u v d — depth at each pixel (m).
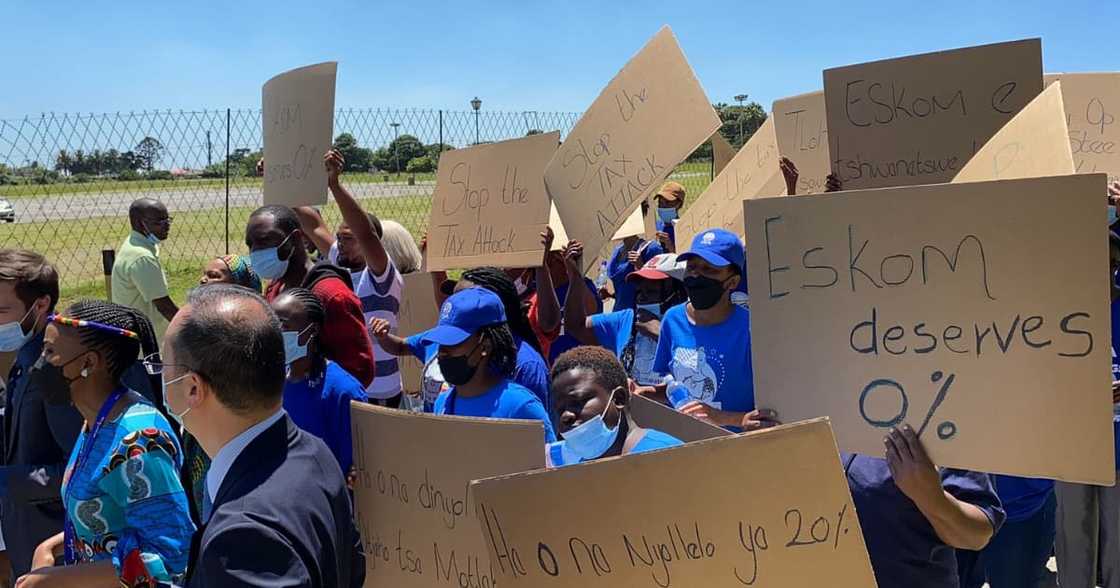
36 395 3.13
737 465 1.77
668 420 2.66
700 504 1.78
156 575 2.38
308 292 3.19
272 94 5.01
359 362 3.67
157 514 2.46
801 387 2.26
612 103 4.38
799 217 2.24
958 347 2.06
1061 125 2.19
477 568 2.46
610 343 4.41
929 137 3.83
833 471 1.75
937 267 2.08
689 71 4.10
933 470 2.09
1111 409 1.91
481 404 3.07
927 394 2.10
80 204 13.94
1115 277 3.45
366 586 2.78
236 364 1.86
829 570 1.76
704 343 3.40
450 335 2.95
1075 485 3.63
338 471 2.03
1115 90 4.46
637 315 4.49
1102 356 1.90
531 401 3.02
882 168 3.95
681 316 3.56
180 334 1.89
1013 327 1.99
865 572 1.75
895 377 2.14
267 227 4.18
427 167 12.37
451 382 3.11
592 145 4.43
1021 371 1.99
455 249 5.12
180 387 1.90
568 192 4.50
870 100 3.96
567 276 4.91
